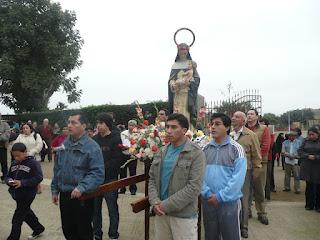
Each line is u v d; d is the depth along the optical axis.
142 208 4.53
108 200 6.16
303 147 9.05
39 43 35.31
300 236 6.84
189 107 9.30
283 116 38.97
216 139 4.60
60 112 29.86
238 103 14.68
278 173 16.03
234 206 4.39
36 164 6.08
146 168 5.44
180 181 3.97
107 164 6.12
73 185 4.64
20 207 6.02
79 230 4.73
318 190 8.78
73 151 4.70
